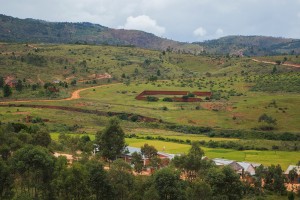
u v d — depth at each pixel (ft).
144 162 426.92
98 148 461.78
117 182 294.87
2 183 279.08
